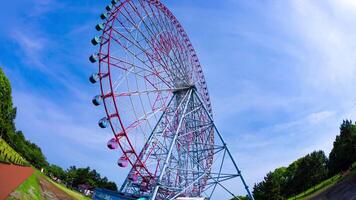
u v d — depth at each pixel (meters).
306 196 88.31
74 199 80.06
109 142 41.53
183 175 50.69
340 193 70.44
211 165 55.34
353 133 106.06
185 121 53.62
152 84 48.81
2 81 99.75
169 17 56.56
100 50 43.19
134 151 42.66
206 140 56.97
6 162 40.06
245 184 48.78
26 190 53.22
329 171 111.75
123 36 45.41
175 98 53.84
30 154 128.38
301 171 115.88
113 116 42.12
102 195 49.12
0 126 97.69
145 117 45.88
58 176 149.00
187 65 56.66
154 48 50.12
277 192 113.62
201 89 62.00
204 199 50.91
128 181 49.69
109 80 41.97
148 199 42.81
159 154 48.44
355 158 97.88
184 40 59.81
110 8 45.88
